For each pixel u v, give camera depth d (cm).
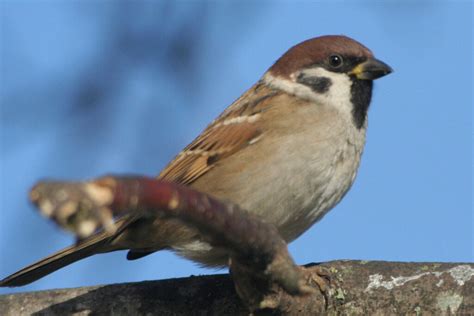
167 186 590
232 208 667
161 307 905
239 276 757
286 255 713
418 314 845
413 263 873
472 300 832
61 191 512
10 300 926
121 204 541
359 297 861
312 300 853
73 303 916
